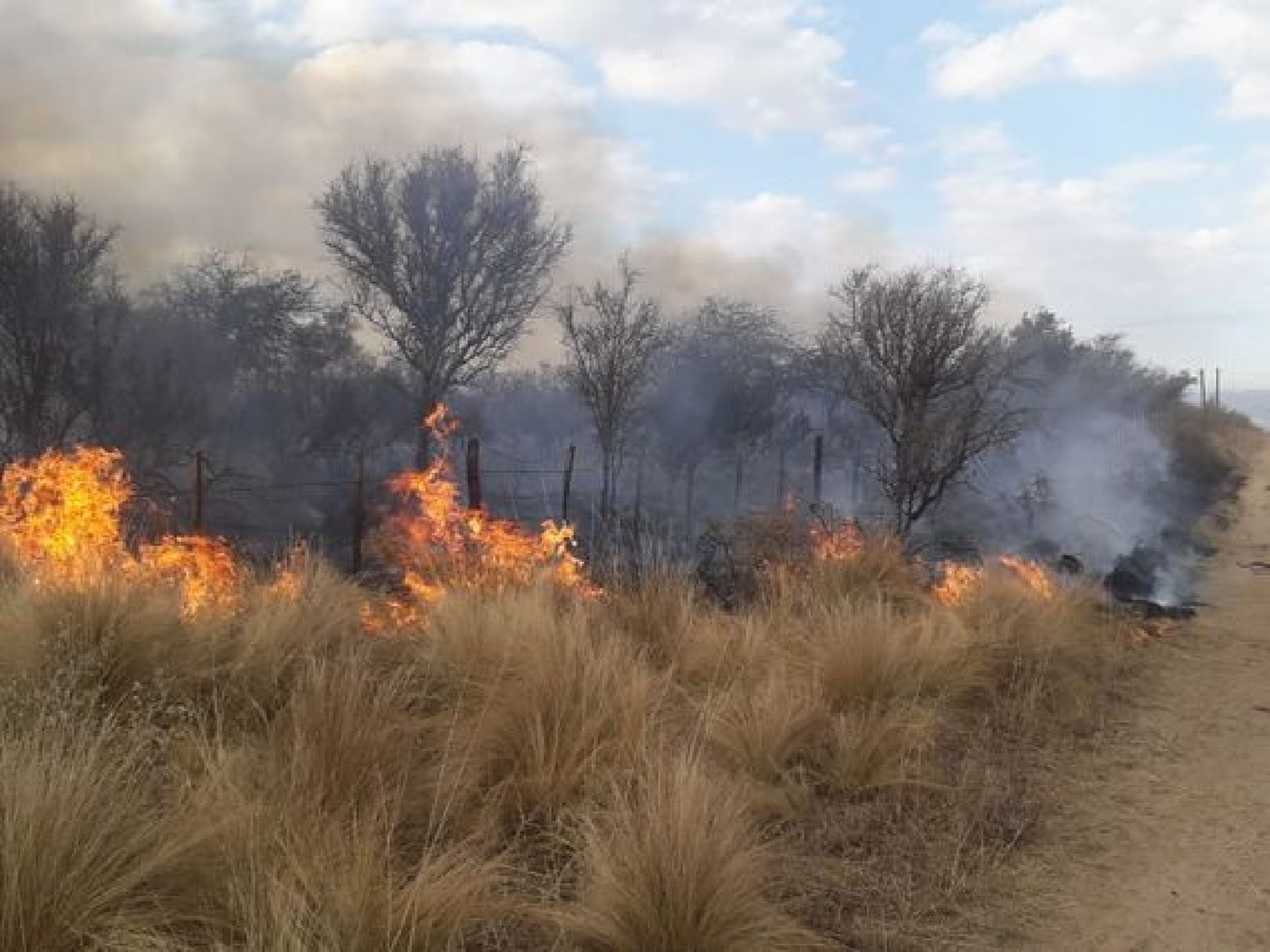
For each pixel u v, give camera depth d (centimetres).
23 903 291
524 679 533
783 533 1067
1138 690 867
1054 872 475
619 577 830
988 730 671
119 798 341
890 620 755
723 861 376
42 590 534
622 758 475
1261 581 1772
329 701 457
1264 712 822
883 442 2002
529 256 2566
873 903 427
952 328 1423
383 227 2453
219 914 321
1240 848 520
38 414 1877
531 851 432
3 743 337
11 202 1897
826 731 593
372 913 322
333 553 1535
